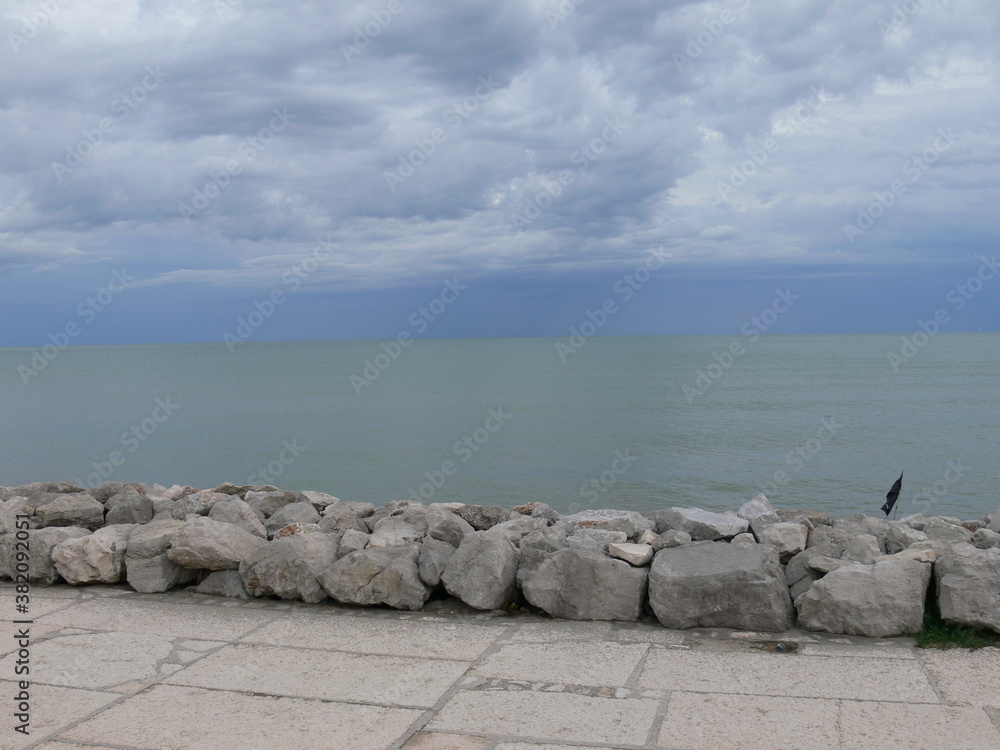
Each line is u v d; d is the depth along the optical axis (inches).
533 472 1162.6
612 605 232.7
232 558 266.5
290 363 5260.8
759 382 2827.3
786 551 257.1
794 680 187.3
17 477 1196.5
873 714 168.7
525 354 6392.7
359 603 249.3
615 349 7342.5
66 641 223.5
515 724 168.9
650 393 2415.1
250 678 196.1
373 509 357.4
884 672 190.5
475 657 207.6
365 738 163.9
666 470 1164.5
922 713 168.6
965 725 162.9
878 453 1288.1
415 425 1711.4
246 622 238.8
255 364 5152.6
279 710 177.9
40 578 278.8
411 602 246.2
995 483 1040.2
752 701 176.7
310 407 2121.1
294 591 256.4
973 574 211.6
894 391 2399.1
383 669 200.5
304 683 192.7
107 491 382.9
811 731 161.9
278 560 258.2
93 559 272.7
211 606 255.0
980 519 343.0
